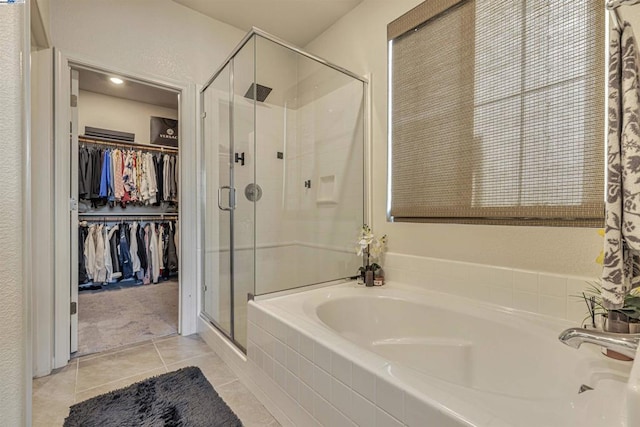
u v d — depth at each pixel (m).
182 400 1.62
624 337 0.86
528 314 1.50
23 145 0.91
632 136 0.85
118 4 2.24
